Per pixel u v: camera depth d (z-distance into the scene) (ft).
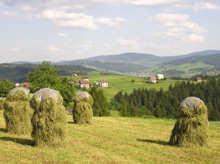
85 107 85.71
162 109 319.47
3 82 210.79
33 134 50.55
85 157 45.14
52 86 180.04
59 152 46.80
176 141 57.88
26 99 63.87
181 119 57.93
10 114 62.64
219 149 56.13
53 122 49.88
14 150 46.57
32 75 180.14
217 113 289.33
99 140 60.18
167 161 46.57
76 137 62.23
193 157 49.57
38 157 43.39
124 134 70.28
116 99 379.14
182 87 372.17
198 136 57.00
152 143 60.13
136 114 281.95
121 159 45.60
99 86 494.59
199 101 57.57
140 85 511.81
